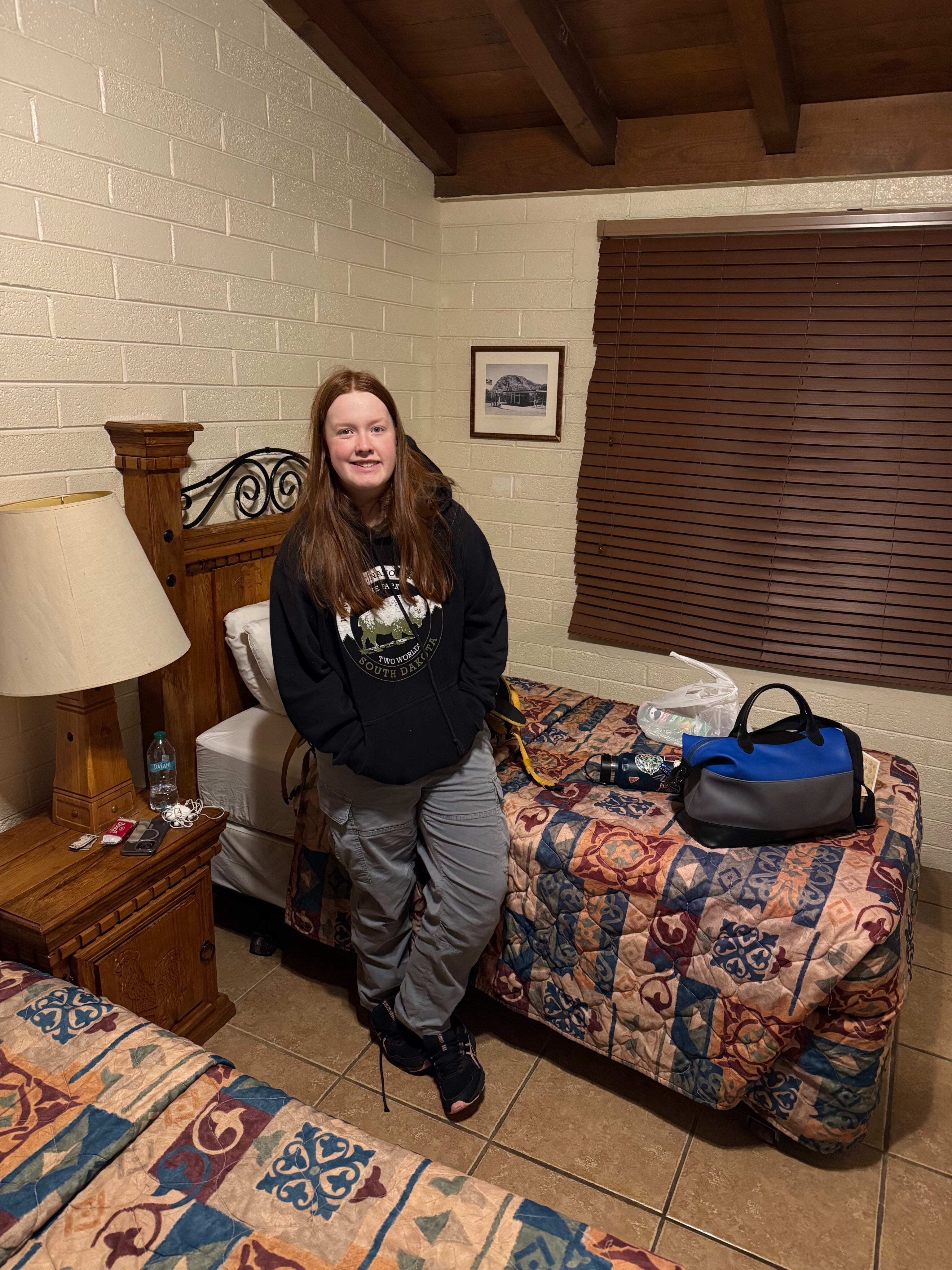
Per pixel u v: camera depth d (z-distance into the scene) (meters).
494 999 2.12
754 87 2.35
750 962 1.57
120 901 1.67
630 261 2.92
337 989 2.18
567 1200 1.60
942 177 2.50
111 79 1.94
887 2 2.13
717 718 2.23
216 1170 1.08
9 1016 1.32
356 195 2.78
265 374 2.53
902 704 2.80
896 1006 1.56
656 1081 1.75
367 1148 1.12
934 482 2.62
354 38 2.53
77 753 1.79
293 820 2.18
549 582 3.33
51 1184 1.03
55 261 1.88
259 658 2.24
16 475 1.87
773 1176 1.67
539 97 2.79
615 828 1.78
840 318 2.66
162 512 2.11
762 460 2.84
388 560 1.64
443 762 1.65
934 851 2.85
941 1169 1.69
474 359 3.28
